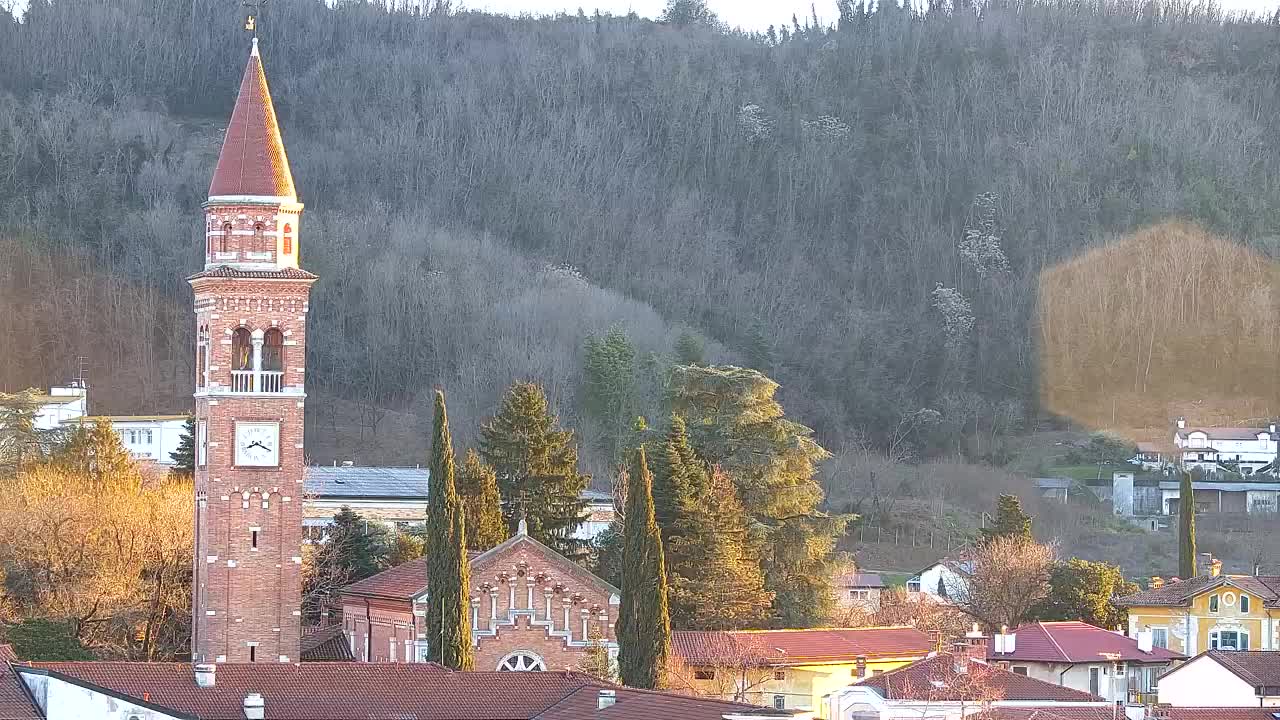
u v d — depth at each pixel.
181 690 109.31
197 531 143.62
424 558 161.00
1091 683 163.25
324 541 176.38
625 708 107.44
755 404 185.25
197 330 145.12
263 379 141.88
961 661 127.44
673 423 173.38
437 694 113.38
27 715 101.62
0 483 172.75
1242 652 145.62
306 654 153.75
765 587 179.12
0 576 153.62
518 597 145.38
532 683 115.81
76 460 180.88
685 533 169.25
